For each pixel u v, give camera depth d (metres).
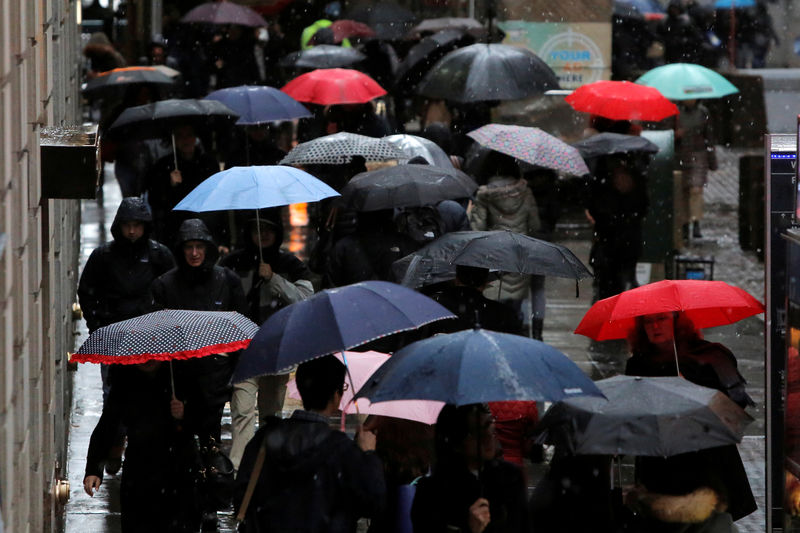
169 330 25.02
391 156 40.84
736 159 82.81
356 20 75.69
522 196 42.84
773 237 27.70
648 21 83.62
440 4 78.25
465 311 29.12
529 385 19.09
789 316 25.48
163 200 47.31
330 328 21.03
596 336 28.42
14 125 18.28
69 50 44.38
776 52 86.88
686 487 20.09
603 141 48.47
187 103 47.53
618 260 49.06
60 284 32.56
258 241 34.44
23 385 19.12
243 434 32.62
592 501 21.09
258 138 52.22
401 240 35.81
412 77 66.44
